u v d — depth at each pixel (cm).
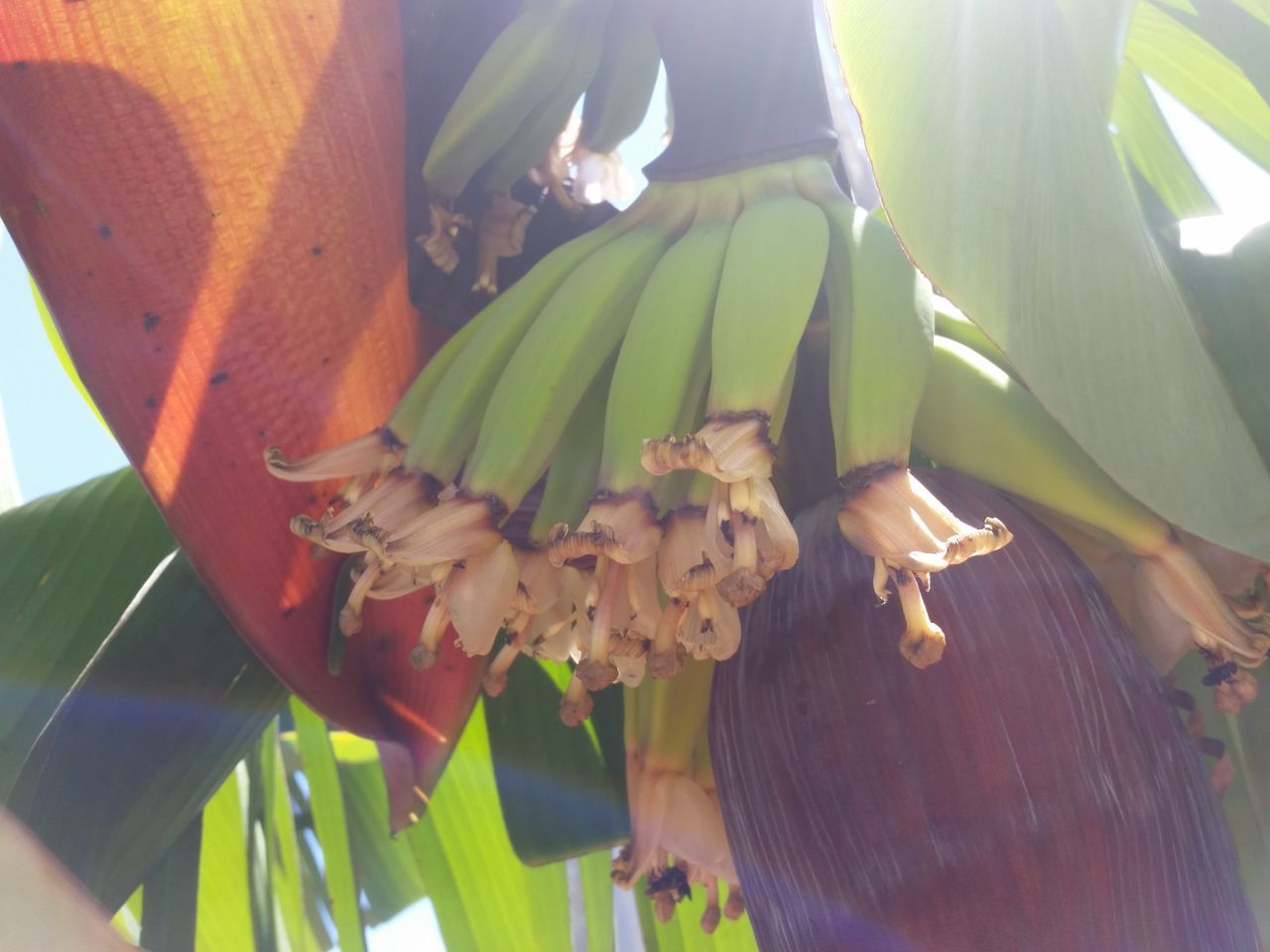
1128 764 32
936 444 38
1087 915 31
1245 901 35
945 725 32
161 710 42
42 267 38
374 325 45
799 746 34
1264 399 34
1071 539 40
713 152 41
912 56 30
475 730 61
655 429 33
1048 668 33
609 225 42
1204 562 37
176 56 39
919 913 32
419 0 47
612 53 50
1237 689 36
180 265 41
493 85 43
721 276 36
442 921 59
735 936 57
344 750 71
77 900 21
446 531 33
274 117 41
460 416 37
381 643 47
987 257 29
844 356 35
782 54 42
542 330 36
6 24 37
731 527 32
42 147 38
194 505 41
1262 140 53
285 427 44
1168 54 52
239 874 56
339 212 43
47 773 39
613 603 32
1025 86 31
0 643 44
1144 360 31
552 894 59
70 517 47
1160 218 58
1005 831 31
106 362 40
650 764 43
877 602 34
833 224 38
